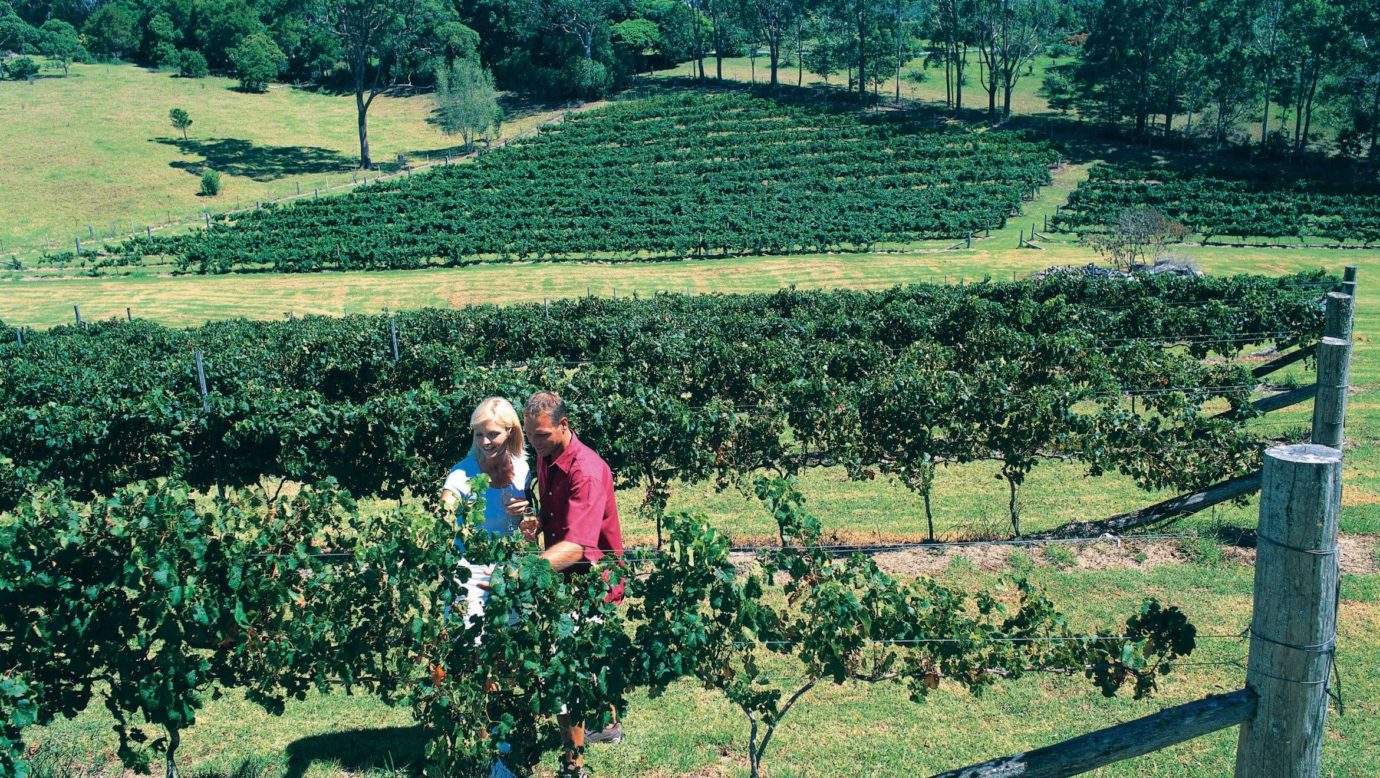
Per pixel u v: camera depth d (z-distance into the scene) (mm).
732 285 49812
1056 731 7777
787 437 19656
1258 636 4160
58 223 72312
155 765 7156
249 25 125125
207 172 80438
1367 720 7891
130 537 5895
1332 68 82438
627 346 23312
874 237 60219
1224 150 85125
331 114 108688
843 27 105188
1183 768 7223
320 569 6109
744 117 97938
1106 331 24094
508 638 5508
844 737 7656
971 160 80062
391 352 23938
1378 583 10641
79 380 19984
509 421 6484
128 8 134375
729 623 5848
